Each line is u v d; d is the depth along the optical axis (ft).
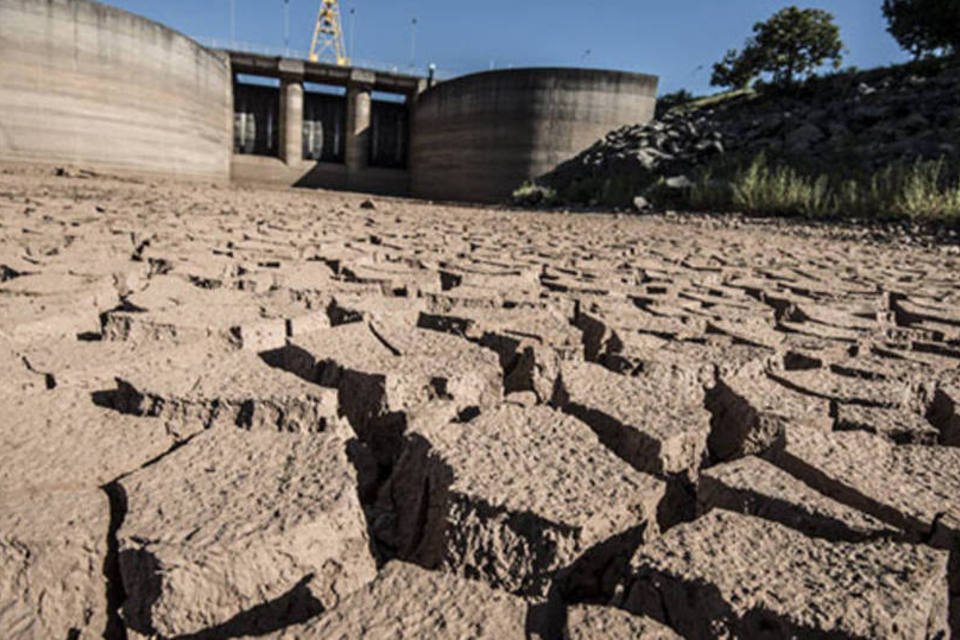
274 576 4.33
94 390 7.08
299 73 113.29
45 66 80.59
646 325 11.48
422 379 7.61
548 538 4.70
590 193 80.38
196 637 4.09
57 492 4.88
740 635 3.84
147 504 4.65
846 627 3.67
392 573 4.13
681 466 6.45
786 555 4.39
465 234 30.25
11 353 7.88
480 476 5.30
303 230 26.03
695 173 71.05
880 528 4.83
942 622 4.07
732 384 8.32
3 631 3.99
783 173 59.36
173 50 94.12
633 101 101.45
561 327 10.56
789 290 17.65
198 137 102.22
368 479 6.52
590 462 5.65
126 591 4.19
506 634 3.69
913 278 22.47
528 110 102.37
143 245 18.03
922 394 8.61
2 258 14.02
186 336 9.20
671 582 4.15
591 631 3.72
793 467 6.14
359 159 119.96
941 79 69.97
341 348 8.56
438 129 115.65
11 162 80.23
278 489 4.95
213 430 5.86
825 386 8.41
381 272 15.40
